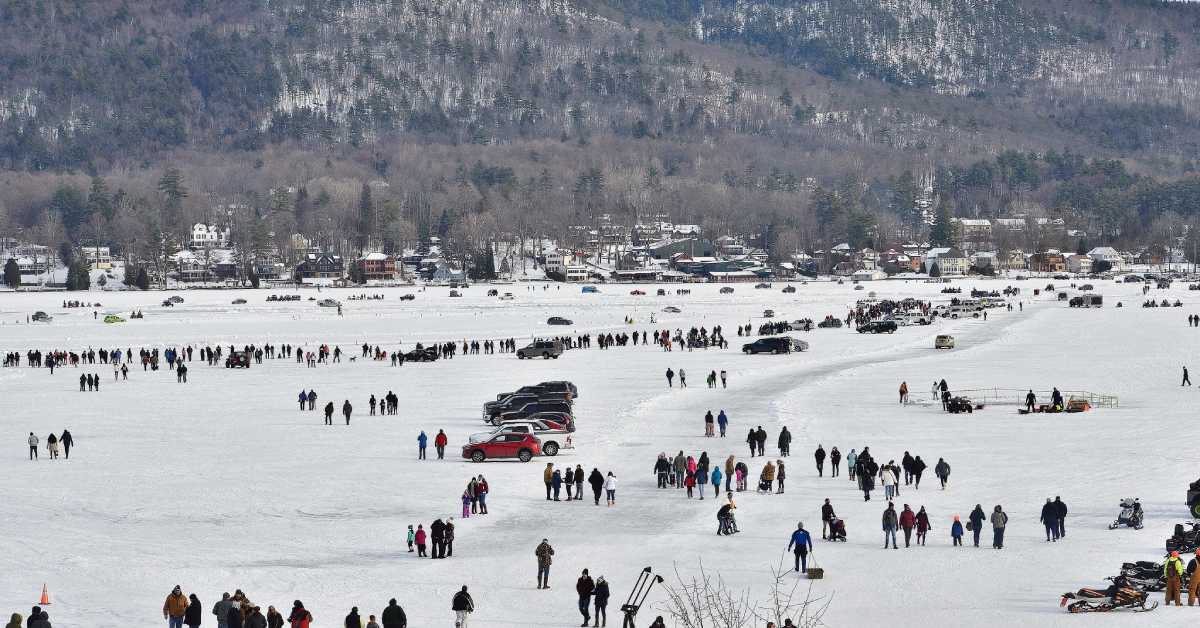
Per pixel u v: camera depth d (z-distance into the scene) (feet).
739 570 450.30
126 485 622.13
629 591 427.33
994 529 469.98
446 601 418.10
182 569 457.27
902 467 632.79
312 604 411.54
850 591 417.28
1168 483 569.23
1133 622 363.97
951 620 377.09
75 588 427.74
